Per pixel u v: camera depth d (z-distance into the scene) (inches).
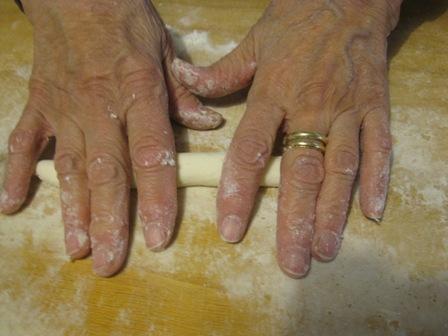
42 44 10.2
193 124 10.4
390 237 9.0
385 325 8.1
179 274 8.6
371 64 9.8
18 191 9.2
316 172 8.7
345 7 10.2
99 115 9.2
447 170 9.8
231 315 8.2
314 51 9.7
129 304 8.4
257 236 9.0
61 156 9.0
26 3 11.0
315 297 8.3
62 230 9.2
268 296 8.4
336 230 8.5
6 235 9.2
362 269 8.6
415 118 10.6
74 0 10.0
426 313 8.2
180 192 9.6
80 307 8.3
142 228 8.7
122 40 9.6
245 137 8.9
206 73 10.1
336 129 9.2
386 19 10.6
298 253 8.3
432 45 12.1
